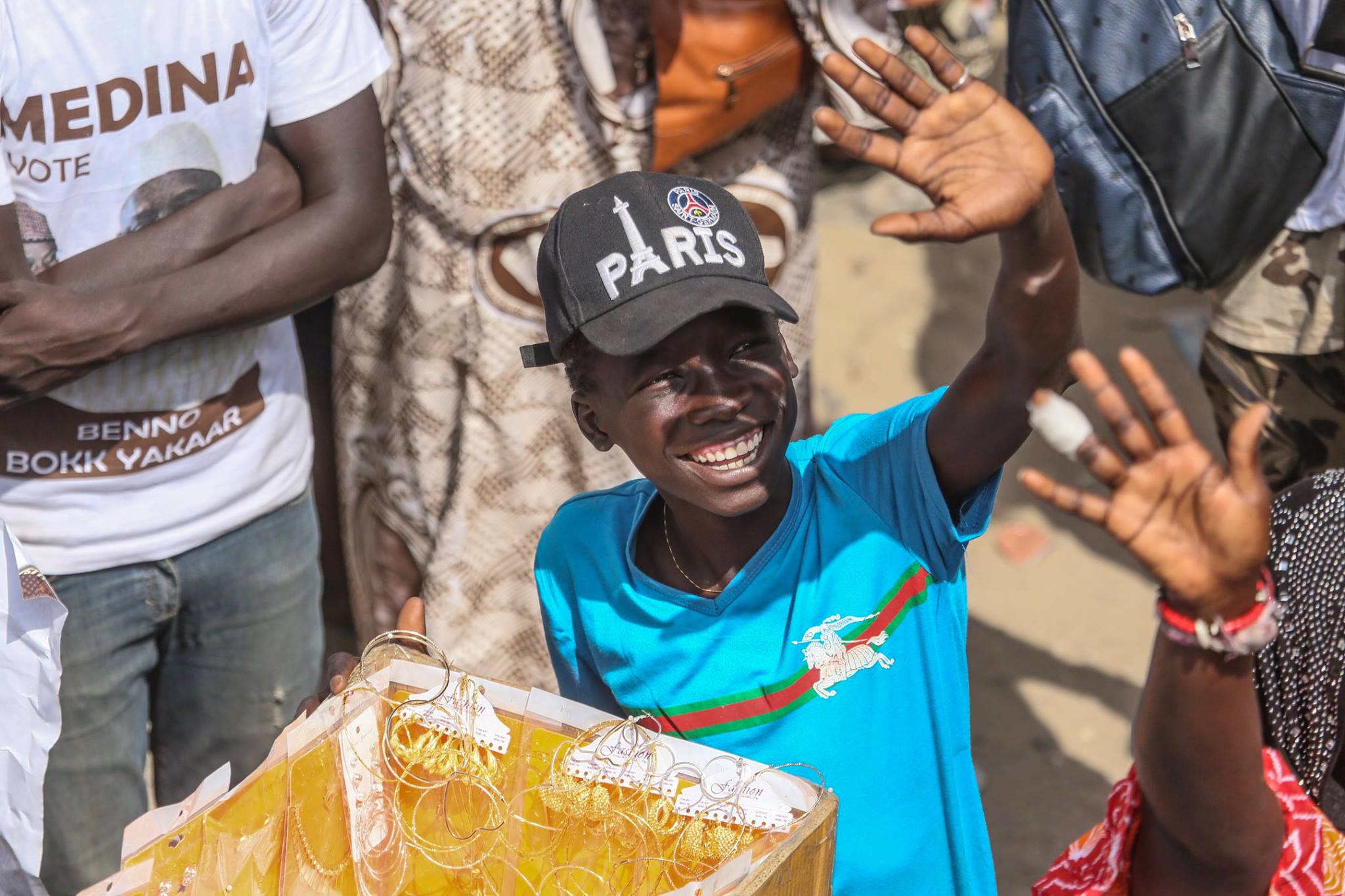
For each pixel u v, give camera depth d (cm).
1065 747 342
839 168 496
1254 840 131
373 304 306
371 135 235
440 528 310
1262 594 114
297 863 140
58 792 236
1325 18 243
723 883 121
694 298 148
